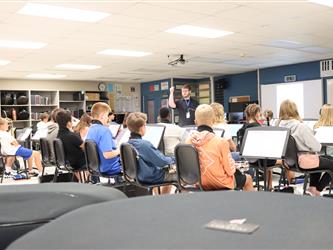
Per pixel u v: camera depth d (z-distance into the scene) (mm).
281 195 695
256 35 6000
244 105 10625
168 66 9328
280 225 517
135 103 13375
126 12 4480
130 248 449
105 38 5906
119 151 3654
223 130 3697
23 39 5820
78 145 4312
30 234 514
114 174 3727
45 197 647
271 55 8102
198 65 9312
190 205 630
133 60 8219
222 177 2719
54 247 460
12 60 7816
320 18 5012
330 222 528
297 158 3514
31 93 11594
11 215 599
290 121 3617
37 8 4238
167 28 5352
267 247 441
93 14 4547
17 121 11031
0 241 571
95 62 8375
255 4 4293
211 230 498
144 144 3178
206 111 2951
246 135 3156
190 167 2793
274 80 10133
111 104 12820
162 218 558
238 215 565
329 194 3750
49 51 6879
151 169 3170
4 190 671
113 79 12125
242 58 8391
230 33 5793
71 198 663
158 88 12734
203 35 5887
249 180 3236
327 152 4383
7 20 4695
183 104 5660
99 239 479
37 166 6652
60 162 4422
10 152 6211
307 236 473
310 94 9320
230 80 11453
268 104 10297
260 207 611
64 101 11906
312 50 7617
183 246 449
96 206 633
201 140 2744
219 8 4410
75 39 5918
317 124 4301
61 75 10641
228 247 442
